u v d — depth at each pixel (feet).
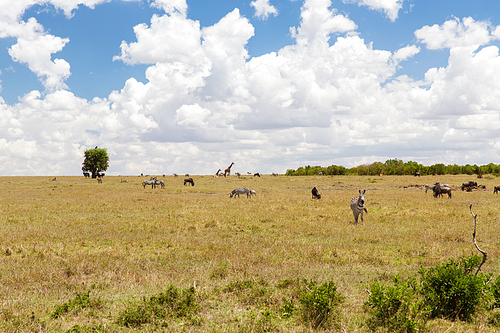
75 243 38.70
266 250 34.81
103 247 37.24
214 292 23.09
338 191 121.19
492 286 20.45
